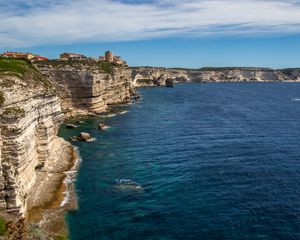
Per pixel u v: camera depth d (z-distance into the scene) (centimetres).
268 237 3797
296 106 15588
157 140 8281
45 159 5791
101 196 4916
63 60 12550
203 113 12975
